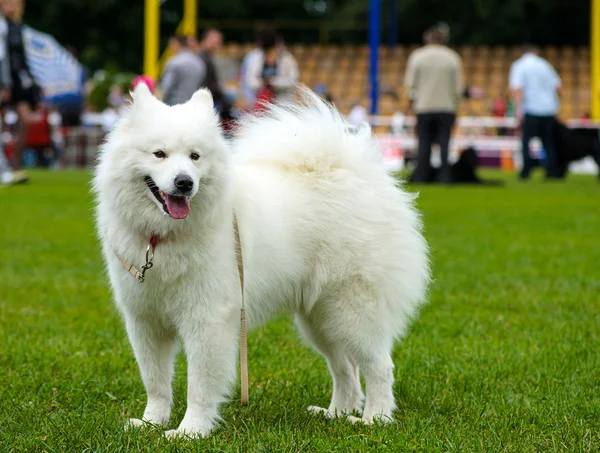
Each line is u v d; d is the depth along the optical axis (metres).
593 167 31.16
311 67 37.91
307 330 5.65
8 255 10.43
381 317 5.37
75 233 12.28
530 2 45.06
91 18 48.28
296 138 5.38
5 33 17.19
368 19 47.34
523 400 5.48
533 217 14.51
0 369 6.00
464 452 4.43
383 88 35.50
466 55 39.16
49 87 28.30
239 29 49.22
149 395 5.06
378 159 5.63
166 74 13.65
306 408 5.49
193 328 4.76
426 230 12.91
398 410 5.44
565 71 37.88
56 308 7.93
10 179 19.67
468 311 7.95
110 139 4.93
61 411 5.09
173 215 4.58
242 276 4.87
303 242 5.26
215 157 4.82
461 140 29.70
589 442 4.61
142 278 4.71
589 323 7.46
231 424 5.01
